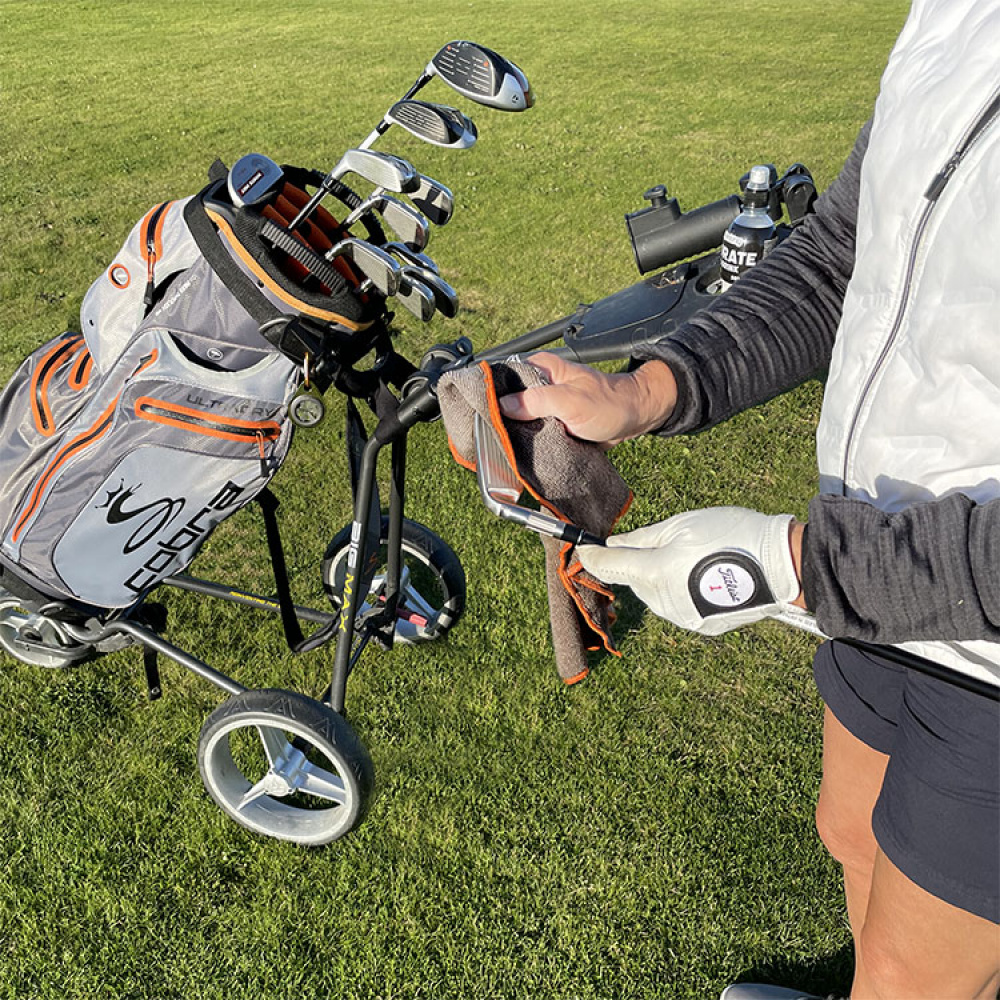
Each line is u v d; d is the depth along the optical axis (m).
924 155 1.09
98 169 8.51
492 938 2.35
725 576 1.10
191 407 2.17
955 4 1.10
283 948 2.34
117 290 2.18
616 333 3.54
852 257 1.47
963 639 0.95
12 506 2.33
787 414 4.33
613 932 2.36
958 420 1.12
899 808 1.40
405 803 2.68
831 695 1.66
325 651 3.16
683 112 10.41
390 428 2.11
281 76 12.67
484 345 5.16
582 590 1.72
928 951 1.45
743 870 2.49
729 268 3.29
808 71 12.51
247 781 2.64
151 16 18.05
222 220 2.01
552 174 8.19
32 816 2.65
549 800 2.68
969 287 1.06
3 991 2.26
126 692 3.05
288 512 3.84
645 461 4.04
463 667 3.11
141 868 2.52
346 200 2.24
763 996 2.14
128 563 2.38
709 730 2.89
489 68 2.00
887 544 0.96
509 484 1.38
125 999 2.25
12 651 3.05
